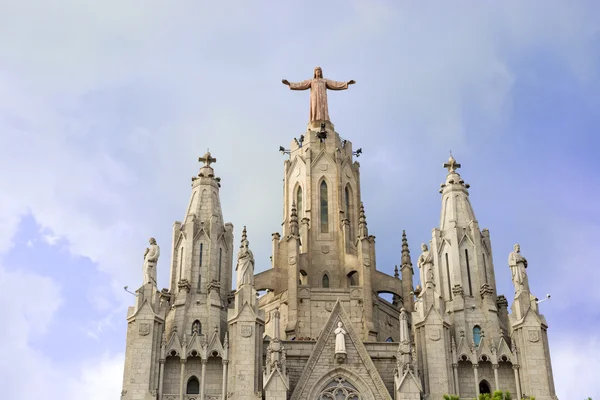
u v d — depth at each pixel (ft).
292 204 267.39
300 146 285.84
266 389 215.92
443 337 228.02
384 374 228.43
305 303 248.32
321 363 224.94
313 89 293.84
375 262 265.75
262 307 259.39
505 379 226.58
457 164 263.90
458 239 247.29
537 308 230.89
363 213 261.03
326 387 223.30
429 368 223.92
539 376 222.07
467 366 228.63
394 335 257.96
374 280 262.26
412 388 217.56
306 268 258.78
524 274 236.22
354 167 283.18
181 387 221.66
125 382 220.84
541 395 220.02
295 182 279.49
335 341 226.58
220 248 246.27
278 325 224.94
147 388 217.77
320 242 266.57
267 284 257.14
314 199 272.31
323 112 289.74
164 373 223.51
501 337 231.09
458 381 225.97
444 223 253.65
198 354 225.76
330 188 274.57
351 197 277.85
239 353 222.69
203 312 233.96
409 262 268.21
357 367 224.53
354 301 249.34
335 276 262.06
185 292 235.61
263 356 231.30
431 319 229.86
